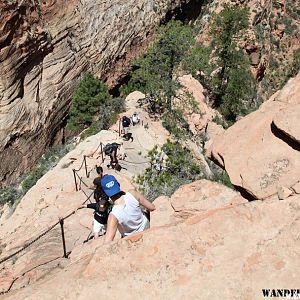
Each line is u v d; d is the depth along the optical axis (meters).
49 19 32.62
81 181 17.97
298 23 54.59
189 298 4.32
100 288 4.62
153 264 4.68
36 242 13.66
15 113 29.72
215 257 4.57
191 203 9.06
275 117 6.52
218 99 39.53
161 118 28.58
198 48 36.97
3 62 28.39
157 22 43.34
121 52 39.94
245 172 6.48
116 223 5.66
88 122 33.56
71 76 34.88
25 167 30.98
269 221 4.75
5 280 10.49
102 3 37.22
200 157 25.56
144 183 17.69
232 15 39.88
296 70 51.34
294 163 6.27
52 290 4.75
